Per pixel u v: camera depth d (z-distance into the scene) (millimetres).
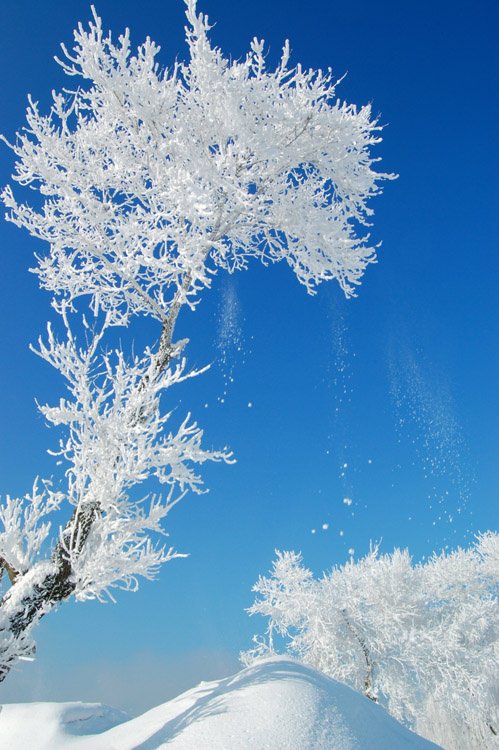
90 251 4875
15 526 4098
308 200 5227
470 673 10055
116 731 4473
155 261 4422
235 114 4457
